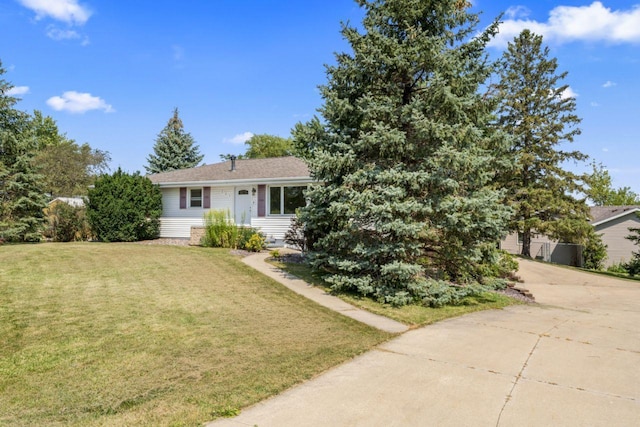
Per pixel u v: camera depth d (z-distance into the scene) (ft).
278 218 57.93
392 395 13.88
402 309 28.02
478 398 13.76
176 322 21.94
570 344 21.04
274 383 14.69
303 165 62.34
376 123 30.71
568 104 81.46
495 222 30.04
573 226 75.31
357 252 29.89
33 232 59.77
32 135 62.95
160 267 36.19
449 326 24.29
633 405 13.47
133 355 17.10
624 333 24.30
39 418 11.68
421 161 30.94
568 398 13.93
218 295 28.43
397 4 30.32
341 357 17.71
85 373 15.16
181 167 146.82
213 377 15.08
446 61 28.94
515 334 22.82
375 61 30.40
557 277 60.90
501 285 33.53
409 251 30.45
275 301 27.84
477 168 29.14
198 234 55.98
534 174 81.56
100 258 38.60
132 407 12.53
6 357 16.39
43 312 22.38
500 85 83.46
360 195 28.76
